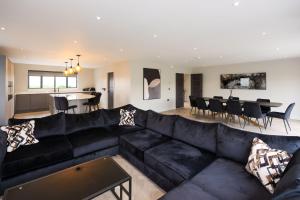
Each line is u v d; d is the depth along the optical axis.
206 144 2.40
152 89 7.82
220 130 2.33
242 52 5.41
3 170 2.01
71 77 9.76
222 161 2.07
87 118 3.43
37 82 8.70
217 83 8.81
